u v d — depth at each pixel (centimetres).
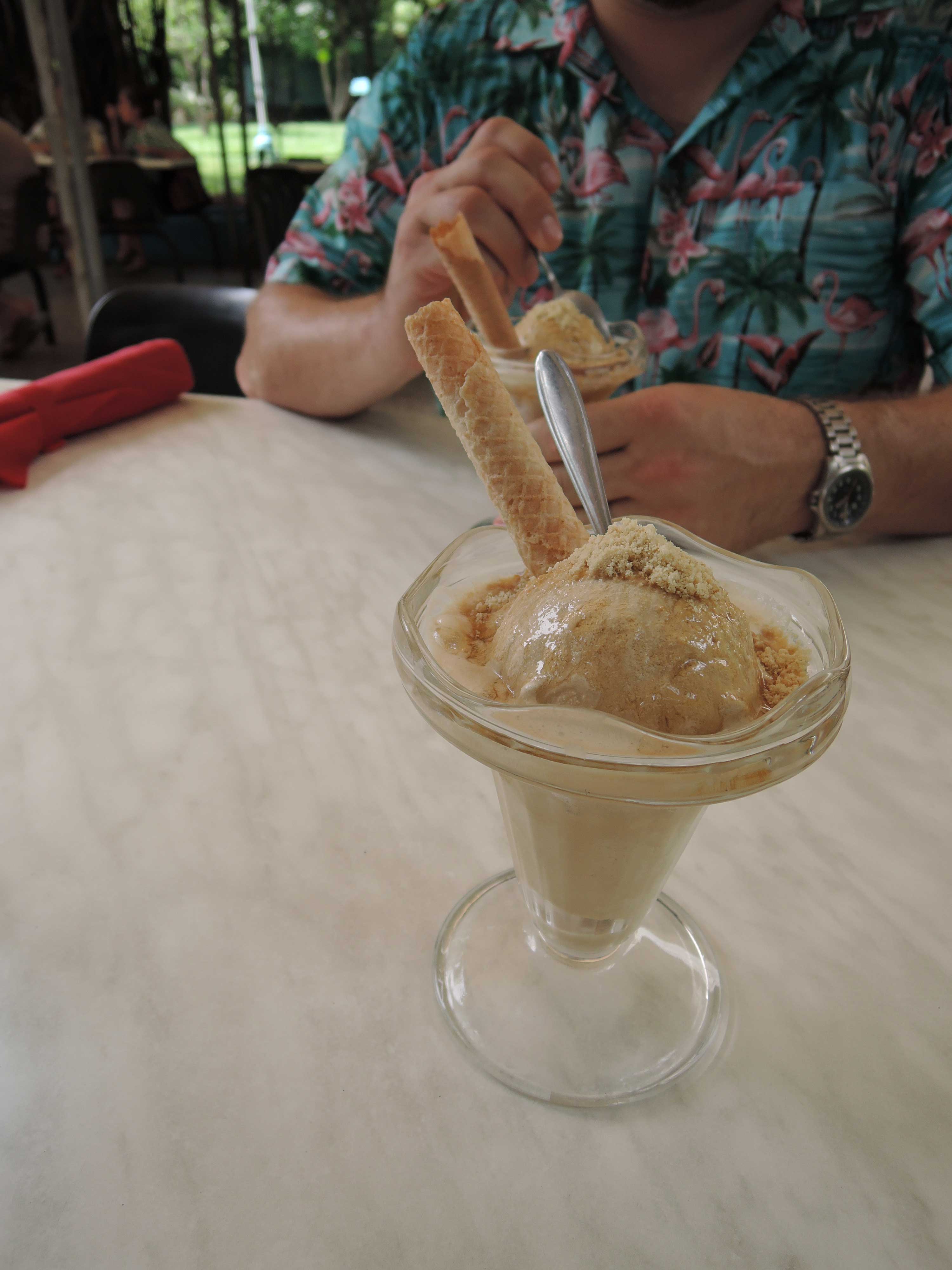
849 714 35
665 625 19
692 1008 24
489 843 29
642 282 71
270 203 160
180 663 36
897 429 47
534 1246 19
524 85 70
